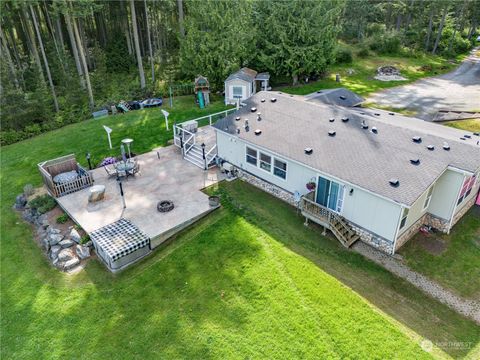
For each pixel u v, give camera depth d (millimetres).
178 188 19547
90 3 30750
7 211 19656
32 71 36344
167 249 15641
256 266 14266
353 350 10906
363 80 38438
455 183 14172
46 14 40000
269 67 35594
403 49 50156
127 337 12047
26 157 24984
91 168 22219
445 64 46000
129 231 15773
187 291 13492
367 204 14219
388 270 13648
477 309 12000
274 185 18484
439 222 15383
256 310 12484
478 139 16641
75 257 15594
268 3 34812
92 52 47250
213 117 29203
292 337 11469
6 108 28344
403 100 31312
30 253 16406
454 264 13789
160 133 26922
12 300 14047
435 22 55312
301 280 13445
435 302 12289
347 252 14641
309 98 23531
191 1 34188
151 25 50469
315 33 35312
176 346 11594
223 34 33375
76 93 32344
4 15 33438
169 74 39594
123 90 36062
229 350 11305
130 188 19719
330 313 12102
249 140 18469
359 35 54750
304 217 16891
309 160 15984
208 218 17297
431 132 16516
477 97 31297
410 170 14000
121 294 13680
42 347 12078
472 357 10523
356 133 16766
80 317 12953
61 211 18469
